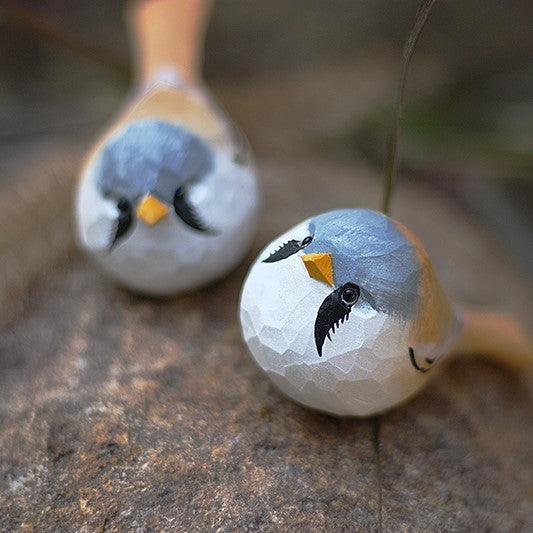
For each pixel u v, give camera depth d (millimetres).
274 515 157
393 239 159
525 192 302
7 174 312
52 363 198
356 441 175
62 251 234
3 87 333
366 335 154
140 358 195
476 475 182
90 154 208
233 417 177
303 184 273
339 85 341
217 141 200
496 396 211
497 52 305
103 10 327
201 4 246
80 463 167
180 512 157
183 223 187
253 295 164
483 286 248
